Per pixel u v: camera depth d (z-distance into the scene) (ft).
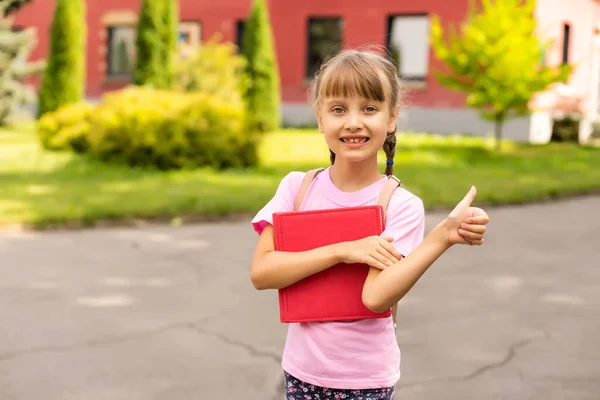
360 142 6.86
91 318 16.78
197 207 31.68
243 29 79.41
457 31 69.41
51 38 71.15
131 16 82.84
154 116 44.86
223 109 46.16
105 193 34.91
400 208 7.11
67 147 52.80
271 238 7.31
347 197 7.23
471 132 68.33
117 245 25.27
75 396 12.28
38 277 20.58
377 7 72.59
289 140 59.57
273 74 67.51
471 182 40.70
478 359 14.20
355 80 6.70
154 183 38.86
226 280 20.56
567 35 73.72
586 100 77.51
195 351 14.57
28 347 14.73
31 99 77.20
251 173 44.29
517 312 17.53
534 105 66.23
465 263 22.99
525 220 31.73
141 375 13.24
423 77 71.82
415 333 15.80
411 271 6.42
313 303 6.97
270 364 13.84
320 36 76.18
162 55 67.21
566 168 49.65
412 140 60.34
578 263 23.31
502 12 53.36
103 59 85.05
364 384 7.03
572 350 14.80
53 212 29.50
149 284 20.01
